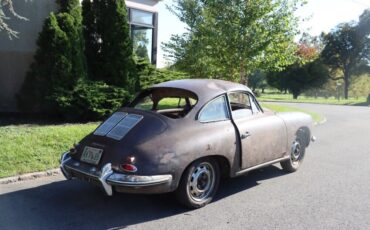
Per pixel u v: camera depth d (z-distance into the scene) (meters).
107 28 11.41
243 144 5.70
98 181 4.82
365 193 6.03
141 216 4.98
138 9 15.28
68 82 10.28
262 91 75.44
